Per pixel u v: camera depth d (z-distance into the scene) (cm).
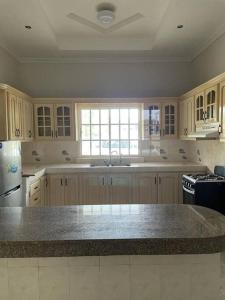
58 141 439
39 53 420
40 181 374
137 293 102
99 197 405
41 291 101
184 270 102
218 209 307
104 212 126
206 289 102
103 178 403
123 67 457
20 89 453
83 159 461
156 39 365
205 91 320
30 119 412
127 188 404
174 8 274
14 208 136
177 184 401
